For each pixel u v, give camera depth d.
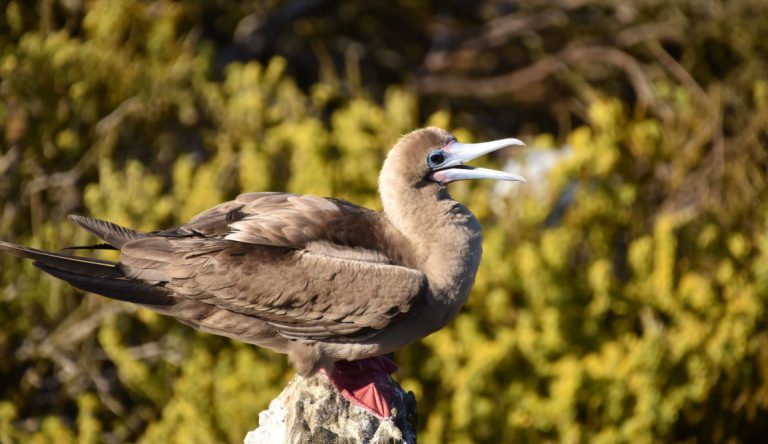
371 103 21.03
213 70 21.17
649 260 15.66
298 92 18.52
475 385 14.36
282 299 8.35
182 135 18.53
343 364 8.81
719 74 22.80
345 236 8.54
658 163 18.52
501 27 24.06
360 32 24.42
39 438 15.61
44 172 17.41
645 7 22.81
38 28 18.56
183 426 14.77
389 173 8.77
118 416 16.39
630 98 24.08
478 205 15.49
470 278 8.63
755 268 16.42
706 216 18.06
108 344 15.00
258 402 14.27
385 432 8.22
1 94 17.05
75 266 8.30
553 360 14.94
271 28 22.80
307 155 15.58
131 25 18.56
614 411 14.89
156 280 8.43
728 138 19.86
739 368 16.11
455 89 23.84
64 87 17.28
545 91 24.17
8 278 16.44
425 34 25.12
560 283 14.97
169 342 15.23
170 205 15.26
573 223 16.06
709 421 16.31
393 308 8.33
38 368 16.48
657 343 14.82
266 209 8.64
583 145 15.66
